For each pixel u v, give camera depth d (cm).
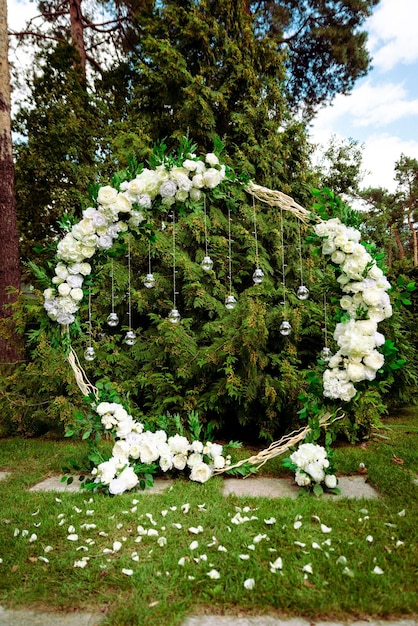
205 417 455
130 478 299
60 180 947
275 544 214
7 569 199
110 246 318
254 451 429
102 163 947
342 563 194
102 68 1180
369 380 290
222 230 500
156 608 166
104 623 161
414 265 762
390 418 599
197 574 188
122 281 488
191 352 442
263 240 516
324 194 318
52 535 231
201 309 499
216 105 555
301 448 298
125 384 460
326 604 166
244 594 174
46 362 473
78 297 311
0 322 544
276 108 571
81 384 342
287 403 444
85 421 327
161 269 517
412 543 214
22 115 974
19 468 377
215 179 316
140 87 629
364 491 296
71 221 327
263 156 517
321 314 458
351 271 288
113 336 491
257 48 587
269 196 340
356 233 296
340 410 327
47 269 328
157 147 322
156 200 325
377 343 284
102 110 995
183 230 511
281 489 306
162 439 333
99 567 197
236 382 414
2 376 520
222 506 268
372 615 163
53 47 994
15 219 660
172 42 614
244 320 411
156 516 253
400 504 265
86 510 265
